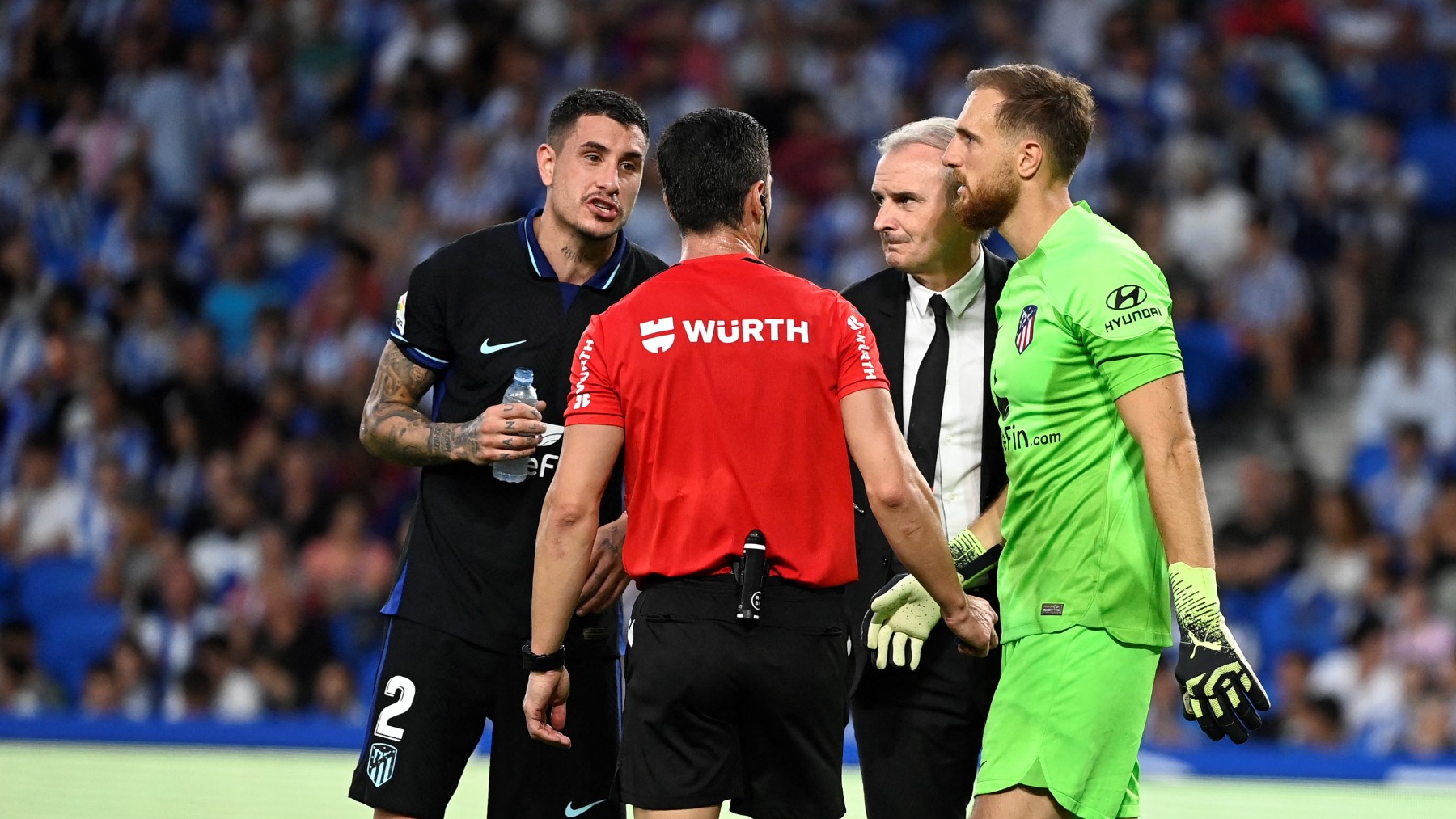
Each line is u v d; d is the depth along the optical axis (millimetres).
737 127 13219
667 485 12688
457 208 49125
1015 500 13641
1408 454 40406
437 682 15172
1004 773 13312
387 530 39750
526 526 15211
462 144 49562
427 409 39656
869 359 12867
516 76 52312
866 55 51844
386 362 15609
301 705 36281
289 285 48906
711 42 52719
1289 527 38031
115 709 36625
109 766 28812
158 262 48750
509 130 50219
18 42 54625
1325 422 45812
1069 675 13141
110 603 38906
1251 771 29969
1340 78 52594
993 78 13648
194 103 52500
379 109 53250
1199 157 47562
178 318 47031
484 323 15297
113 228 49844
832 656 12805
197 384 42812
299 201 50438
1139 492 13156
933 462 15328
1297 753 31453
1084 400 13133
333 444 40344
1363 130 50156
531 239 15406
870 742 15523
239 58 53688
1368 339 47438
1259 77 50719
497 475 15102
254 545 38906
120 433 42000
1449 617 36625
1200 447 45344
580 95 15172
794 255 46406
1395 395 43688
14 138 53281
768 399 12664
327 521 39062
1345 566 37000
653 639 12688
